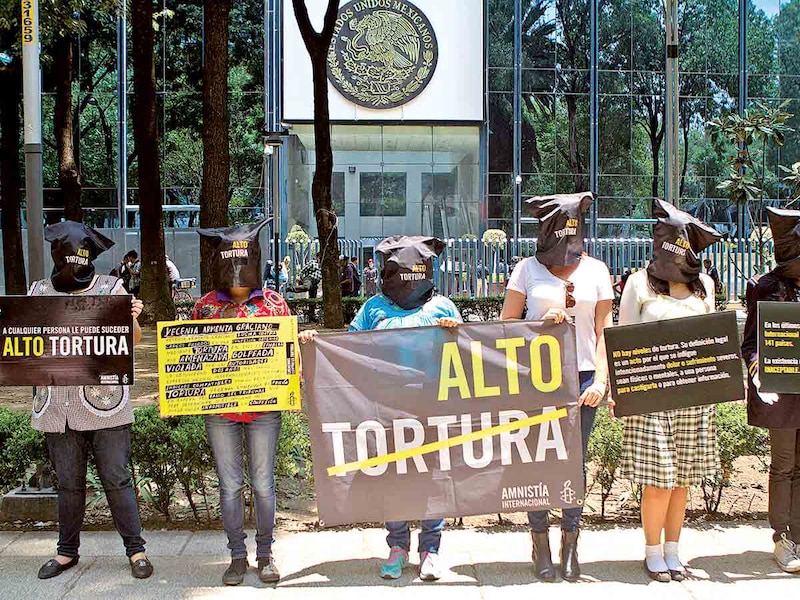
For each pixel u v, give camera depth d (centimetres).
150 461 568
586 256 491
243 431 488
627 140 3534
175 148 3253
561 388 472
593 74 3516
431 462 469
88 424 468
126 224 3256
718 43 3550
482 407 471
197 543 536
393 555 479
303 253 2211
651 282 484
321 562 503
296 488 663
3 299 462
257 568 483
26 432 580
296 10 1590
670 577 468
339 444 468
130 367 468
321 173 1656
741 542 532
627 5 3519
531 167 3538
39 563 497
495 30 3503
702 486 583
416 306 491
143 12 1638
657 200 487
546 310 476
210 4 1261
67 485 478
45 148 3155
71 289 478
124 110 3225
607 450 566
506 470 470
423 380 471
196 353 461
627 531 554
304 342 469
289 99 3400
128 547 482
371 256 3416
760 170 3509
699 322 461
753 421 495
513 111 3522
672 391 462
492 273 2116
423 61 3484
